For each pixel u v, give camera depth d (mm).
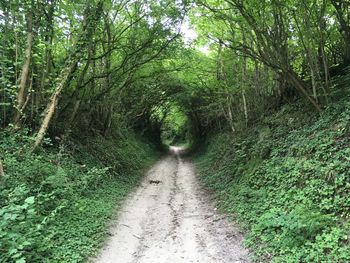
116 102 21766
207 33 16156
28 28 10336
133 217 9664
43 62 11359
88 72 17094
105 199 10805
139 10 15484
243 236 7594
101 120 19781
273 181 9336
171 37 16047
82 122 17094
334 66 13156
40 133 10266
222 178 14227
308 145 9164
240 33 15648
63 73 11172
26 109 11531
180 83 27484
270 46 11383
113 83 16672
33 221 6809
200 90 27047
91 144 16062
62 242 6641
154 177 18406
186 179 17891
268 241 6641
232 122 20594
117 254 6828
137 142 30094
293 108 13094
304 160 8867
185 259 6562
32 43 10547
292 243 6020
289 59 12320
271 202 8328
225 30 15664
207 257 6617
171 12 14977
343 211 6227
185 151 43312
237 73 17875
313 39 10930
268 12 10922
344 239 5570
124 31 15812
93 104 17062
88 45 12984
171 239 7777
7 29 10359
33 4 10430
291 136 10922
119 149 19844
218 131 29125
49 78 11758
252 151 13203
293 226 6008
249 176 11148
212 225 8773
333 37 12156
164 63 22203
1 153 8773
